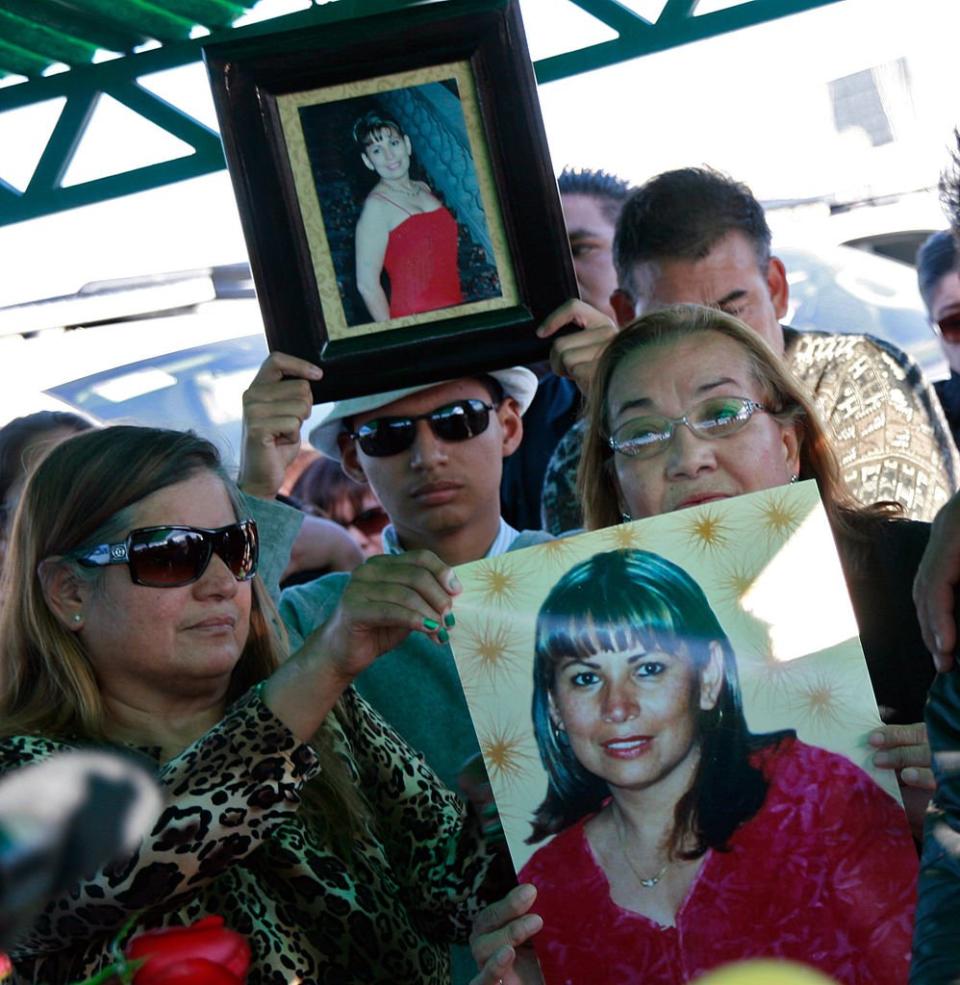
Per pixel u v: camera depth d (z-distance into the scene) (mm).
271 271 2818
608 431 2535
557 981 1970
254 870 2193
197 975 1409
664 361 2473
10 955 2043
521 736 2055
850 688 2027
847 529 2467
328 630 2080
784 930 1932
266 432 2906
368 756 2430
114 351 5395
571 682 2061
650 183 3926
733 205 3869
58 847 1003
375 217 2830
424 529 3477
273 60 2811
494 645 2074
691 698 2041
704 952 1946
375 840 2346
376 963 2207
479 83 2832
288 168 2820
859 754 1998
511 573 2096
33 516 2277
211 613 2242
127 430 2344
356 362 2818
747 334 2512
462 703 3225
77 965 2029
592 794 2025
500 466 3537
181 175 4984
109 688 2273
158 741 2248
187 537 2221
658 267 3873
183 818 1958
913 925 1917
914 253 5504
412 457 3438
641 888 1980
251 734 2027
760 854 1967
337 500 4879
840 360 3791
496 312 2814
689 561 2090
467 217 2828
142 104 4949
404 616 2057
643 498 2471
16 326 5375
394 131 2840
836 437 3721
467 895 2268
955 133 2551
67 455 2303
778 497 2104
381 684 3244
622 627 2068
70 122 4953
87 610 2242
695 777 2012
